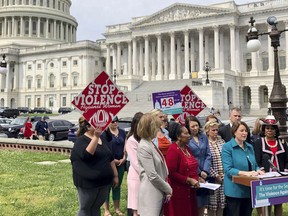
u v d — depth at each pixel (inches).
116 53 3442.4
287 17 2610.7
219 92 2383.1
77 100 283.1
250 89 2797.7
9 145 943.7
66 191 458.3
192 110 474.0
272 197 245.3
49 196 433.4
